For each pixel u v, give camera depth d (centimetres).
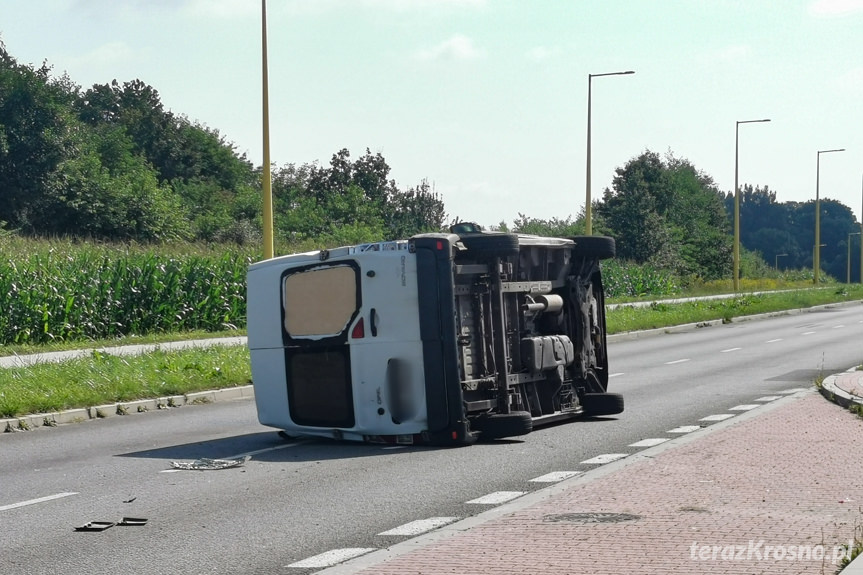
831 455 1142
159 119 9750
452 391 1302
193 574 731
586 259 1586
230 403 1919
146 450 1355
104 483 1115
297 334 1371
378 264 1319
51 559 784
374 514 923
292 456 1280
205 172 10025
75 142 6481
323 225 7500
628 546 746
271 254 2941
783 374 2197
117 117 11894
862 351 2759
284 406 1388
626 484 996
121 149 8319
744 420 1439
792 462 1101
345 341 1331
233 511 952
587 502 914
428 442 1320
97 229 6238
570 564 701
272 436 1472
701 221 9812
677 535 776
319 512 938
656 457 1153
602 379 1614
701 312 4525
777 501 901
